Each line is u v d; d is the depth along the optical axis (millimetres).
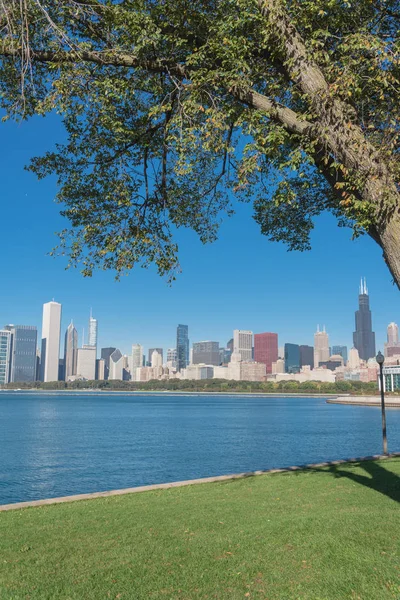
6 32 9016
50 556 7195
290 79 8180
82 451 38125
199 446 41562
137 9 8914
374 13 9422
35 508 10969
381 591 5648
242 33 8797
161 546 7559
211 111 8719
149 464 30375
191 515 9578
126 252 10898
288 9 8016
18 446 42094
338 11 8742
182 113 9734
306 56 7633
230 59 8289
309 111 7656
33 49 9539
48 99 9133
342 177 7664
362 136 6926
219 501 10945
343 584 5863
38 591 5910
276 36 7809
